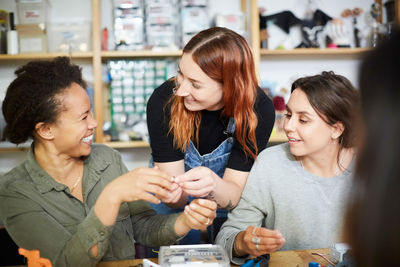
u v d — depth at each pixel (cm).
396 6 278
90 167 122
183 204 157
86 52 257
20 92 102
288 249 135
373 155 37
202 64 118
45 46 258
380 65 37
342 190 130
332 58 303
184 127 140
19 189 109
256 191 136
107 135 262
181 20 264
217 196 127
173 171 147
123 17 261
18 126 105
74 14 282
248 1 288
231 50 119
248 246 106
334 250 105
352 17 299
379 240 37
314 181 132
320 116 122
